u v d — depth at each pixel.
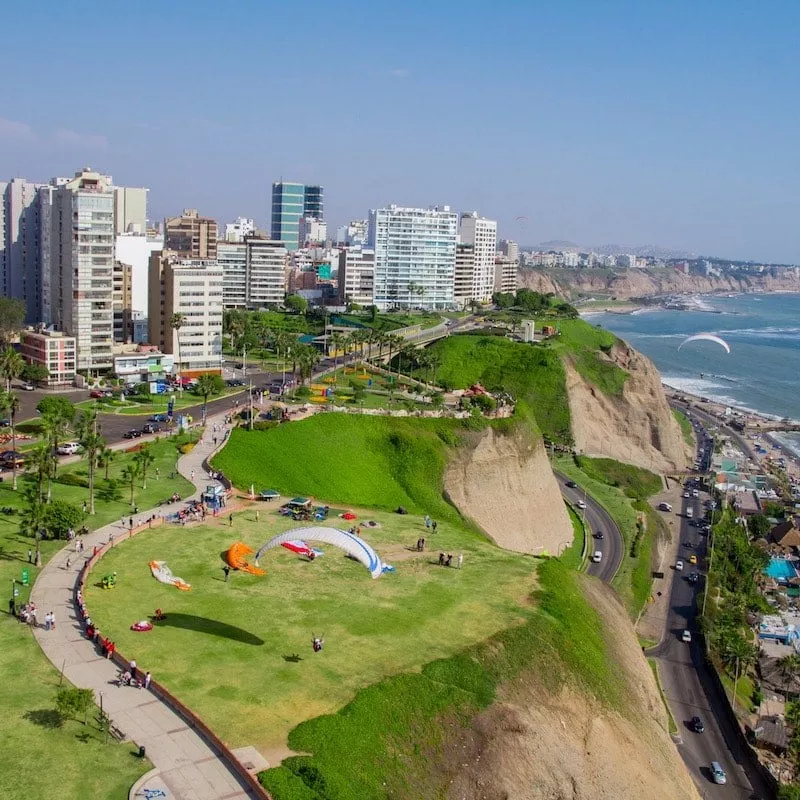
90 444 140.38
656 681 146.25
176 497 145.62
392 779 81.94
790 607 189.75
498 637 107.56
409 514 162.12
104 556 120.12
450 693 95.00
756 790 122.88
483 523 198.62
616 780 98.88
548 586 128.75
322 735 81.75
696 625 171.50
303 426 190.00
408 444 194.50
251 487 154.38
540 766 93.56
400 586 121.19
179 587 111.31
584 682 109.75
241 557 121.19
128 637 96.56
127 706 82.81
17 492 144.25
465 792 86.94
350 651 99.56
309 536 103.12
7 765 72.38
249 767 75.56
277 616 106.56
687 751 130.25
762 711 144.88
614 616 139.50
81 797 69.38
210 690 87.31
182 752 76.69
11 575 110.44
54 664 89.19
